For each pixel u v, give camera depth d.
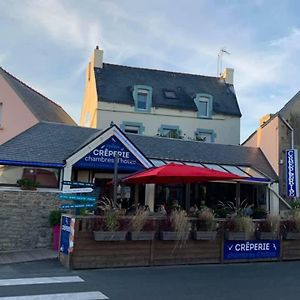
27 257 12.68
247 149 24.25
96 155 17.20
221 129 30.53
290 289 9.10
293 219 13.60
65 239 11.56
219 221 12.62
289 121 23.86
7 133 23.58
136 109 28.81
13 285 8.88
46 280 9.43
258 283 9.69
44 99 28.88
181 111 29.81
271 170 22.72
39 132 19.33
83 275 10.09
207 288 9.02
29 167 16.75
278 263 12.88
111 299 7.89
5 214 15.00
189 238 12.14
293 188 21.75
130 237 11.38
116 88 29.34
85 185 13.55
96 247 11.05
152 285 9.15
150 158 20.33
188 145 23.23
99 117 27.98
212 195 21.98
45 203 15.62
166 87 31.09
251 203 22.38
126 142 17.69
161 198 20.94
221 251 12.50
